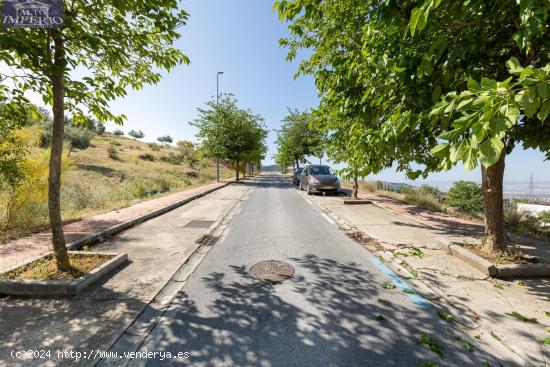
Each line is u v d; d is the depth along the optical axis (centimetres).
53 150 373
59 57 338
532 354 243
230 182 2461
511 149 443
